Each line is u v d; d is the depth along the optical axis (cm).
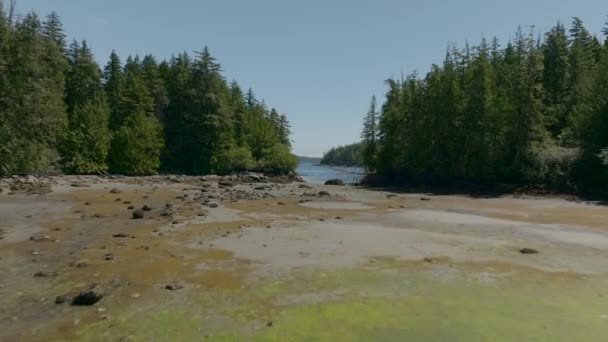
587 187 3453
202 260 1220
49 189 3338
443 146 4656
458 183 4316
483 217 2227
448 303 862
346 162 19988
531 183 3750
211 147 6600
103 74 7381
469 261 1227
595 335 705
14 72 3828
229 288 962
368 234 1645
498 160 4081
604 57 4272
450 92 4581
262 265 1162
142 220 1973
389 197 3475
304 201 2981
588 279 1048
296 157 7369
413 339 691
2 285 989
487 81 4338
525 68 4053
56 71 5172
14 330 738
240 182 5009
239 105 7812
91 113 5456
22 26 3991
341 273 1082
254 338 695
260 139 7456
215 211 2306
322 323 755
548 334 709
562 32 5359
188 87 6775
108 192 3375
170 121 6769
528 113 3916
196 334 712
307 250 1349
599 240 1576
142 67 8244
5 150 3712
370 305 848
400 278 1041
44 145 4122
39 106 3956
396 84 6116
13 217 2017
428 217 2198
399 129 5384
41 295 920
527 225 1944
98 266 1156
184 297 902
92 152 5369
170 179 5106
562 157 3619
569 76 4869
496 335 705
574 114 4172
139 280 1026
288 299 884
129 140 5641
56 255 1284
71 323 765
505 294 923
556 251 1380
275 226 1830
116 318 787
